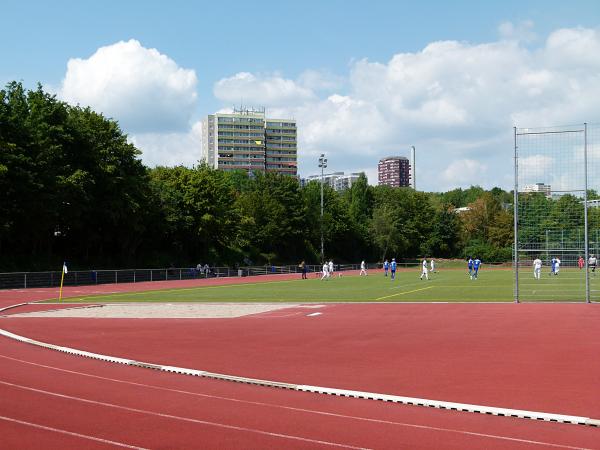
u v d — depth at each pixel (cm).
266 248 10875
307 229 11050
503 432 952
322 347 1862
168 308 3334
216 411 1098
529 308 3105
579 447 877
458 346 1852
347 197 14575
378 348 1830
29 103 6575
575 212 3625
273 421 1028
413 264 12556
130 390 1280
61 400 1191
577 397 1178
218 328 2377
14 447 898
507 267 11538
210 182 8962
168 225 8238
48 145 6262
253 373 1459
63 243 7631
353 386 1305
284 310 3142
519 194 3631
